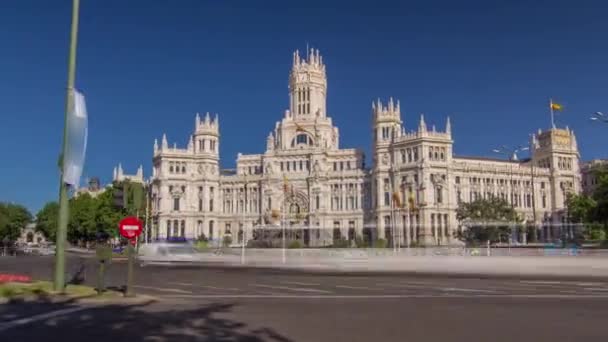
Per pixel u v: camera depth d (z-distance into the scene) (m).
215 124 192.62
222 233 188.88
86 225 162.75
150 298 29.27
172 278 47.06
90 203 170.12
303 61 197.25
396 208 162.88
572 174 185.75
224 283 41.44
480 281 42.22
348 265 68.06
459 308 25.89
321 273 53.84
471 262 66.50
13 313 24.11
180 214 183.62
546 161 188.12
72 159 31.41
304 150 184.75
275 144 198.88
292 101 197.12
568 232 116.50
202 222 186.25
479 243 117.94
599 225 109.62
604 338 18.56
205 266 70.19
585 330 20.03
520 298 29.98
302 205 182.25
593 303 27.69
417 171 162.62
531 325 21.11
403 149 168.50
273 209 181.25
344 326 20.86
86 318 22.69
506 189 176.75
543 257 70.88
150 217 178.62
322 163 183.00
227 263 78.25
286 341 17.98
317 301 28.84
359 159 184.38
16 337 18.64
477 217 137.25
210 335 18.94
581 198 131.00
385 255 88.56
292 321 22.00
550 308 25.83
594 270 54.41
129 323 21.44
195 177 187.38
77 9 32.16
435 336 18.92
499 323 21.58
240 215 188.38
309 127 189.50
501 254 87.00
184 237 174.75
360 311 24.92
